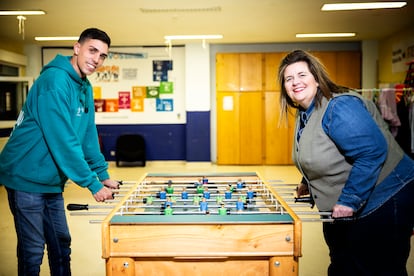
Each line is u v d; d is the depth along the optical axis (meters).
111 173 8.34
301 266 3.31
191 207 2.14
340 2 5.74
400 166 1.83
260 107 9.09
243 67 9.05
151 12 6.19
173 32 7.80
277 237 1.74
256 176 2.93
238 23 7.03
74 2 5.59
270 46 9.16
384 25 7.36
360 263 1.88
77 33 7.82
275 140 9.11
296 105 2.07
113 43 9.05
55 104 2.05
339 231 2.00
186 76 9.12
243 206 2.10
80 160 2.09
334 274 2.05
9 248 3.74
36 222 2.21
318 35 8.26
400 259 1.84
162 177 2.91
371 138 1.68
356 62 9.05
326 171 1.86
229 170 8.57
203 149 9.23
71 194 6.09
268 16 6.55
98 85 9.46
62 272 2.43
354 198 1.69
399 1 5.73
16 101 8.41
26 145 2.12
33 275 2.25
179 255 1.75
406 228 1.81
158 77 9.42
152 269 1.80
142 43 9.07
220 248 1.74
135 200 2.21
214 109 9.34
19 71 9.02
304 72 1.85
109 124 9.52
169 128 9.51
